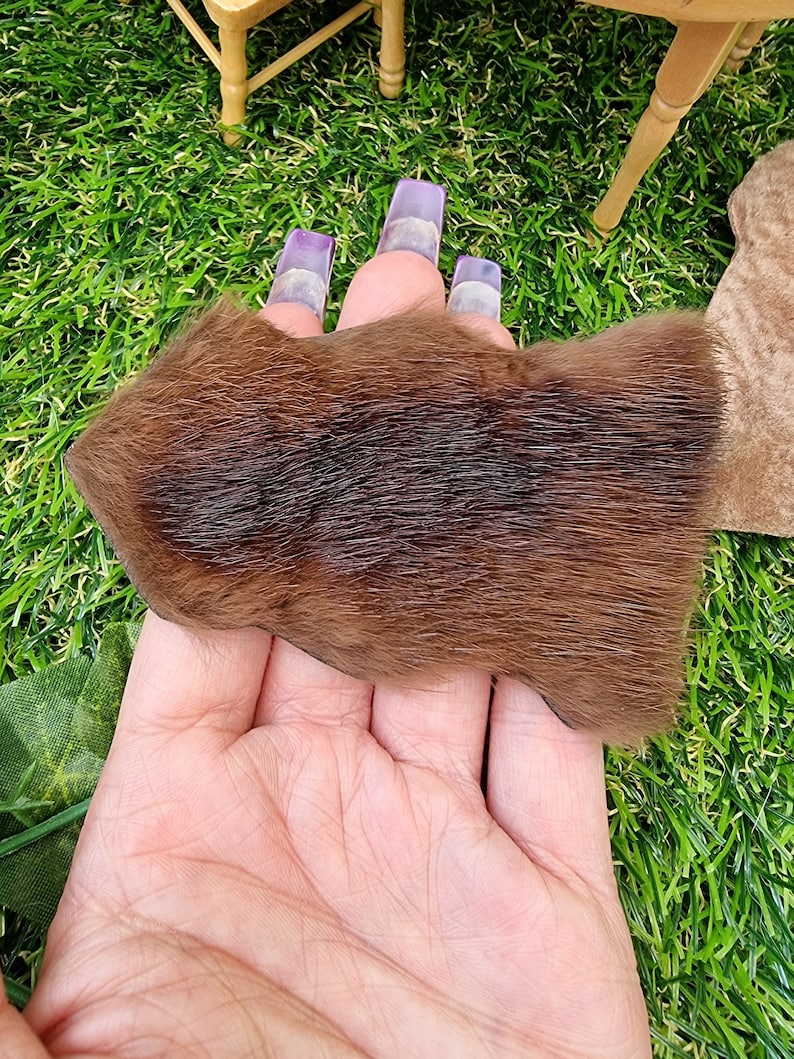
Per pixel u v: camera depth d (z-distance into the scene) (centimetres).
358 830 12
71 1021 9
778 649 18
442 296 16
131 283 19
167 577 11
